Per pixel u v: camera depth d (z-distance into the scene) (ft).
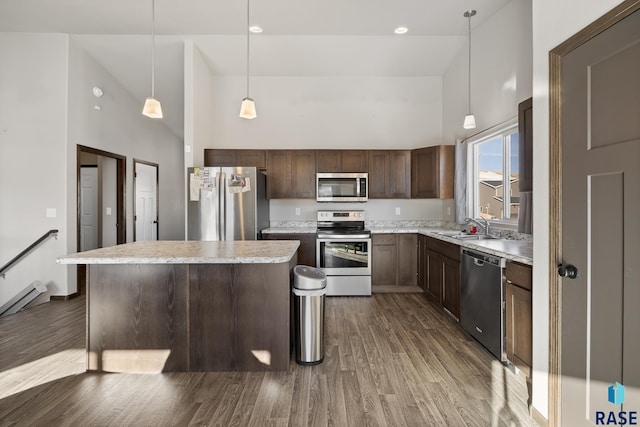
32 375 7.82
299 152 16.12
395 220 17.24
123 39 14.11
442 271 12.20
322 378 7.67
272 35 14.02
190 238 13.78
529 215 8.63
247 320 8.08
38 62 13.71
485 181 13.89
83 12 12.34
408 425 6.00
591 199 4.93
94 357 8.04
